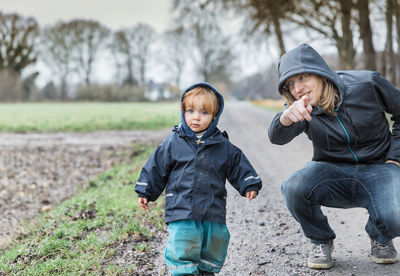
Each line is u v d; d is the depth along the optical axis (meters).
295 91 2.75
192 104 2.62
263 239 3.80
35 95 60.53
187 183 2.59
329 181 2.83
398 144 2.79
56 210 5.41
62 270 3.22
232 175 2.69
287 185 2.91
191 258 2.58
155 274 3.08
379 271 2.90
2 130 15.56
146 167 2.71
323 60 2.74
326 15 17.77
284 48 19.61
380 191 2.67
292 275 2.96
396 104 2.77
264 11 18.41
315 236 3.00
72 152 10.42
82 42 61.38
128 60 66.12
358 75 2.81
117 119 19.81
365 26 15.98
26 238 4.48
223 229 2.64
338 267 3.04
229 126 16.52
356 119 2.73
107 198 5.16
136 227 3.98
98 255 3.44
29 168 8.80
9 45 57.94
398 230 2.59
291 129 2.75
